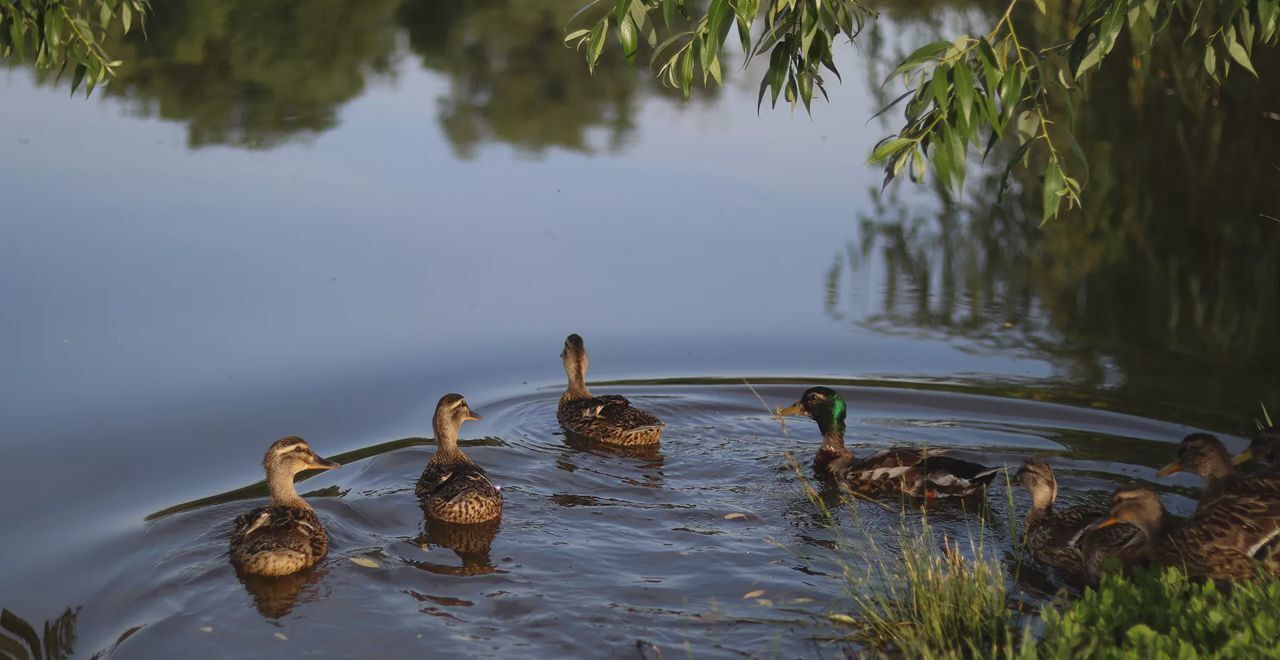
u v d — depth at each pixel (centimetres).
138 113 2452
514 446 1391
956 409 1466
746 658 886
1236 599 876
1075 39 892
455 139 2450
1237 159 1988
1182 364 1584
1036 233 2070
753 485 1274
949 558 985
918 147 886
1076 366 1588
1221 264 1920
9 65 2655
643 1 912
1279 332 1678
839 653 892
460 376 1555
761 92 912
